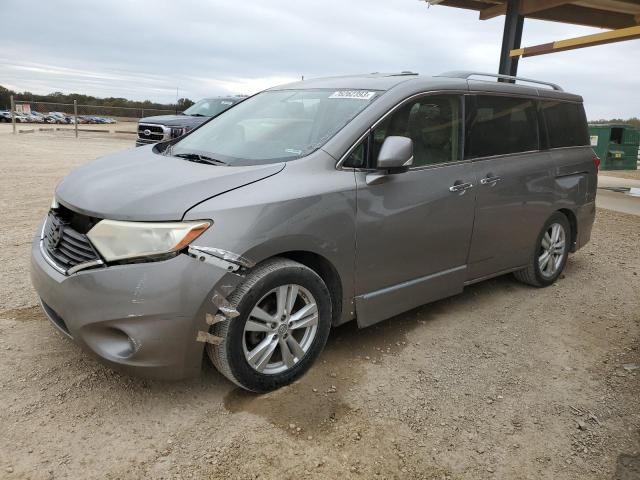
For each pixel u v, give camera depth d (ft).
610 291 16.81
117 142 76.02
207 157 11.23
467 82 13.47
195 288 8.52
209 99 51.26
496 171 13.76
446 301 15.29
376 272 11.33
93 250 8.77
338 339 12.41
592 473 8.44
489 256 14.17
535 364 11.81
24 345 11.16
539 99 15.67
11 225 21.02
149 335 8.46
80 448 8.25
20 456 7.97
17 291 14.02
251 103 14.25
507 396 10.45
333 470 8.11
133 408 9.31
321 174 10.30
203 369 10.75
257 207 9.17
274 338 9.75
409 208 11.58
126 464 7.97
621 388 10.94
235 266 8.80
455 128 12.96
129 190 9.35
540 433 9.35
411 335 12.90
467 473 8.27
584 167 17.15
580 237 17.66
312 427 9.08
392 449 8.68
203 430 8.84
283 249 9.48
